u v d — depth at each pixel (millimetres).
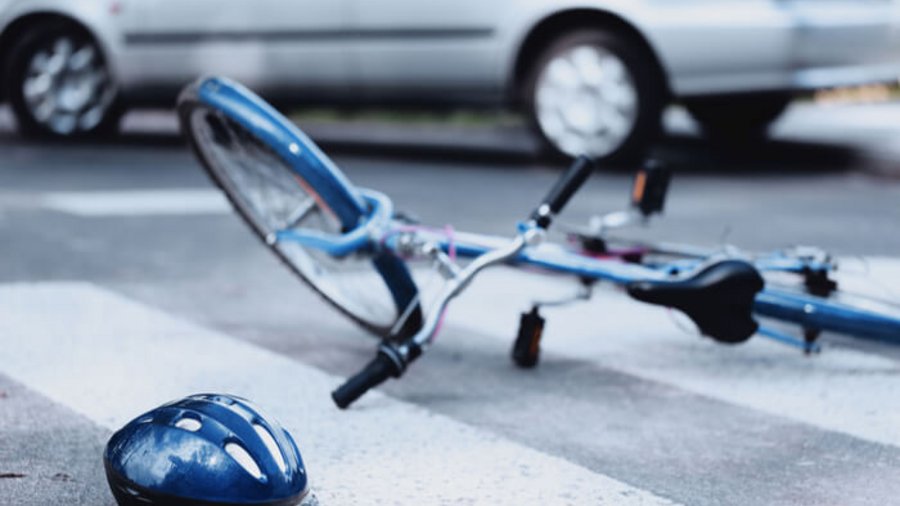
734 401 3689
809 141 11016
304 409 3514
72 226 6473
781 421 3506
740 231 6594
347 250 3838
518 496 2896
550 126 9078
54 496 2842
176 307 4738
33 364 3910
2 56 10500
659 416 3537
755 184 8508
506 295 5027
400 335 3961
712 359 4148
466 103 9336
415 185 8195
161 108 10266
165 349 4121
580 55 8922
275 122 3818
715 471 3104
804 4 8562
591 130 8953
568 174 3666
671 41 8578
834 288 4035
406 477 3004
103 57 10195
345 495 2875
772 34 8484
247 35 9711
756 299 3820
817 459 3205
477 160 9773
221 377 3809
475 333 4434
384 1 9297
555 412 3555
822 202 7691
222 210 7078
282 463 2342
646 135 8852
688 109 10703
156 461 2303
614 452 3227
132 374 3822
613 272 3736
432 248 3574
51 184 8047
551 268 3742
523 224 3652
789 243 6227
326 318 4637
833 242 6309
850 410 3613
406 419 3449
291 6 9555
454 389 3762
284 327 4484
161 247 5957
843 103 14969
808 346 4016
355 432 3326
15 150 9875
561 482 2996
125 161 9336
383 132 12203
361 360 4062
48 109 10375
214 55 9828
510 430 3381
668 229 6625
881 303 3930
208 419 2342
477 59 9125
